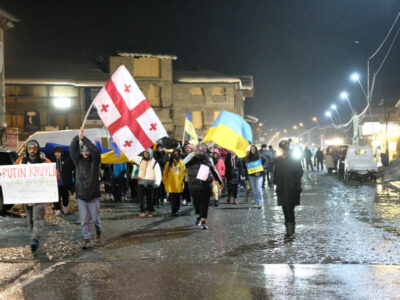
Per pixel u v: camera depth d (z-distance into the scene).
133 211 14.41
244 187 21.88
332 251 7.82
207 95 62.19
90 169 8.64
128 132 9.45
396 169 24.92
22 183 8.32
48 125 54.00
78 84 54.03
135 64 59.16
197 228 10.64
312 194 18.66
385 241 8.59
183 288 5.91
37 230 8.29
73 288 6.02
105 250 8.29
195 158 10.59
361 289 5.73
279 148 9.22
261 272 6.57
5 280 6.43
